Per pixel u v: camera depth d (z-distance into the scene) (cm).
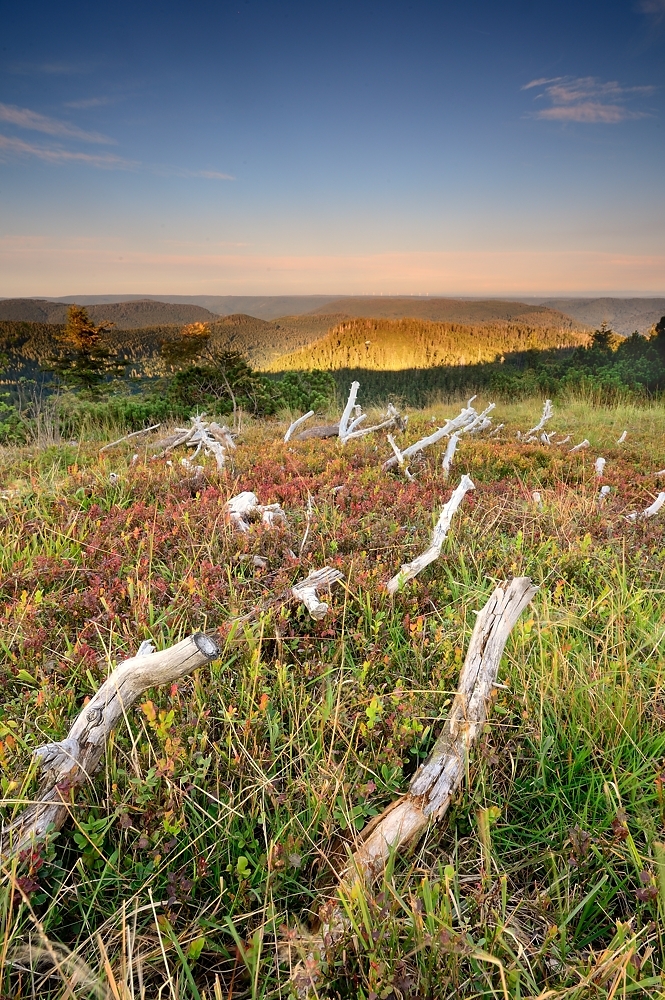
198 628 327
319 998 162
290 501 563
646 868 198
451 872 175
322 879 200
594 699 271
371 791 221
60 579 398
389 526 483
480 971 171
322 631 327
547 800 239
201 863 196
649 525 531
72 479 627
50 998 170
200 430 933
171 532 470
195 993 164
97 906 185
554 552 444
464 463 780
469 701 242
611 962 160
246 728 239
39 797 202
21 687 286
